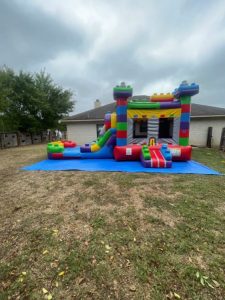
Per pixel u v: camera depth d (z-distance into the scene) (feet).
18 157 31.22
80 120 46.57
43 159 28.76
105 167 21.72
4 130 61.67
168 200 11.84
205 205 11.10
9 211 10.64
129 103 25.63
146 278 5.84
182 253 6.95
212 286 5.55
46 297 5.26
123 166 22.13
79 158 28.02
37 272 6.19
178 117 25.53
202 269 6.18
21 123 70.08
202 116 42.19
